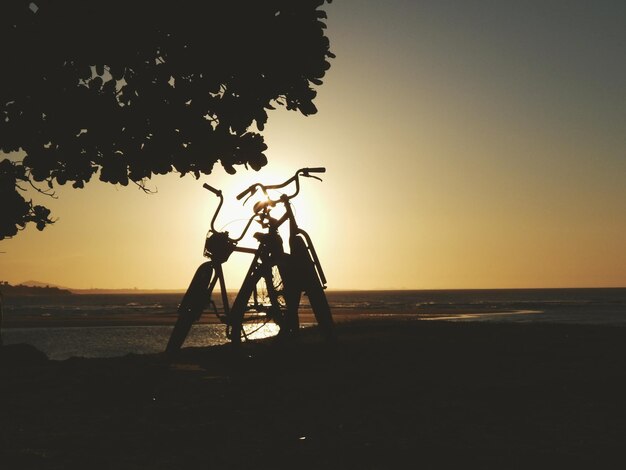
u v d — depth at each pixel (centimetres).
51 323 5944
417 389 857
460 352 1224
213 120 638
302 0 616
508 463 541
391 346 1318
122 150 624
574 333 1681
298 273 885
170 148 630
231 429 671
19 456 575
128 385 924
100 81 606
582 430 652
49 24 570
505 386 865
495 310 8025
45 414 754
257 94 627
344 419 709
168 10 589
